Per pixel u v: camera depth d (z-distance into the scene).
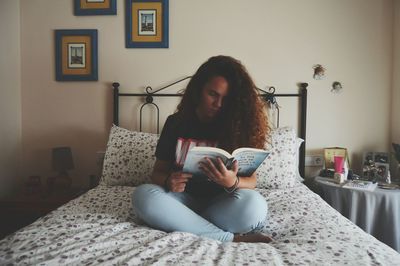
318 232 1.03
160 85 2.19
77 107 2.22
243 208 1.07
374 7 2.14
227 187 1.11
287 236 1.07
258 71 2.18
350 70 2.18
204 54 2.17
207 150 1.03
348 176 1.99
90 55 2.18
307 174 2.22
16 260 0.83
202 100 1.24
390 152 2.19
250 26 2.16
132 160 1.82
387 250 0.90
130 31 2.16
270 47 2.16
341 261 0.80
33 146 2.24
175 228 1.05
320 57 2.17
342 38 2.16
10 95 2.11
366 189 1.73
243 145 1.23
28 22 2.19
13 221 1.83
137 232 1.00
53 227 1.05
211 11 2.15
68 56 2.18
